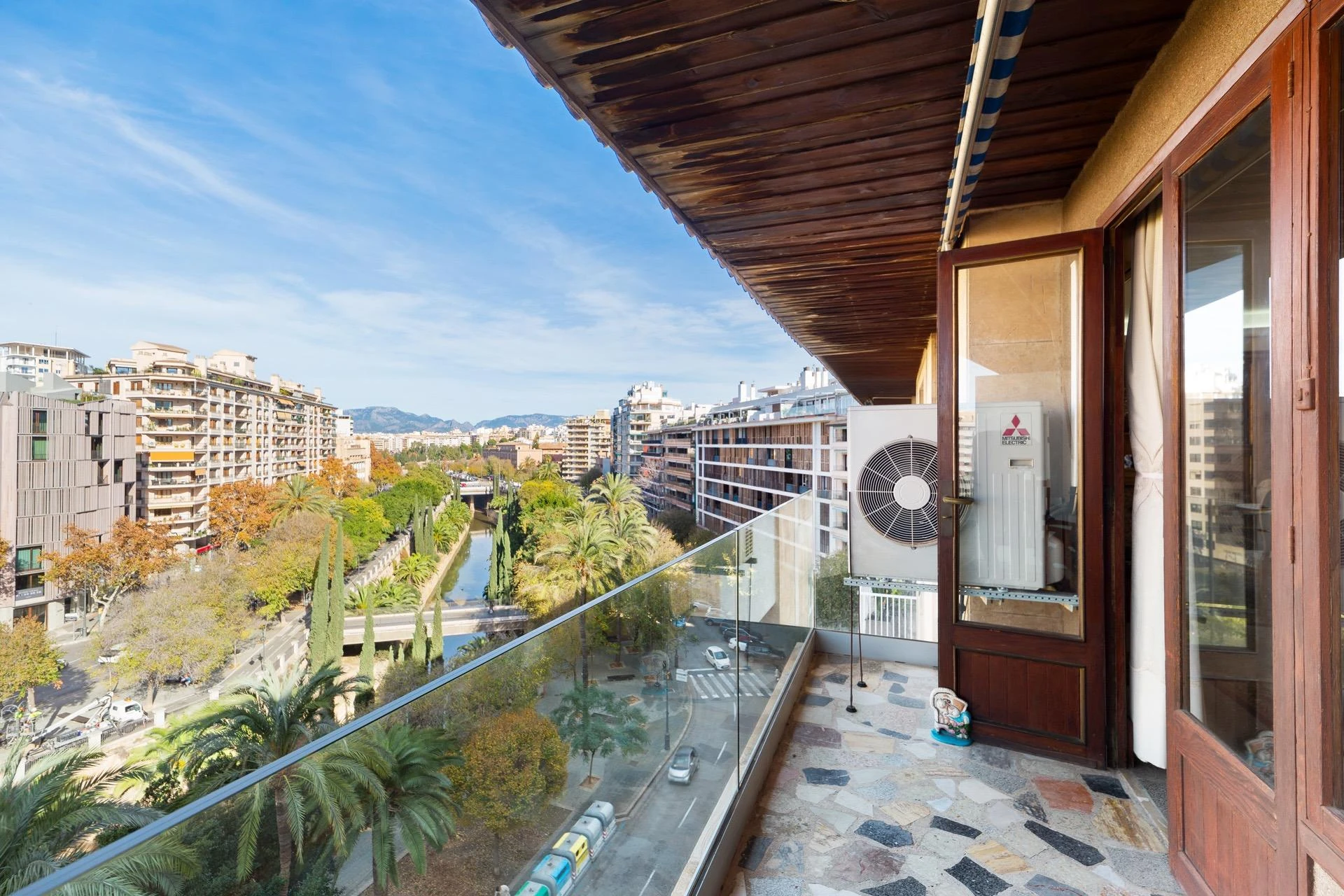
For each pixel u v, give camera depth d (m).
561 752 1.30
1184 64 1.72
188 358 67.31
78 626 43.75
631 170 2.49
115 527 47.00
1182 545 1.80
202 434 65.94
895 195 2.78
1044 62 1.92
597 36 1.69
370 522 60.59
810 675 3.77
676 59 1.80
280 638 42.91
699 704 2.01
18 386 46.41
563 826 1.29
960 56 1.79
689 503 70.38
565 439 185.75
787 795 2.40
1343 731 1.13
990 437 2.84
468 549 79.88
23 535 43.41
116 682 34.66
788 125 2.19
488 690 1.10
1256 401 1.45
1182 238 1.77
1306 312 1.20
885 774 2.56
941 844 2.08
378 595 45.81
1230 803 1.55
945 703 2.84
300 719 4.71
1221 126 1.53
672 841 1.72
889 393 10.89
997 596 2.81
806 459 43.25
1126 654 2.53
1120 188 2.25
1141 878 1.89
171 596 36.47
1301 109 1.21
